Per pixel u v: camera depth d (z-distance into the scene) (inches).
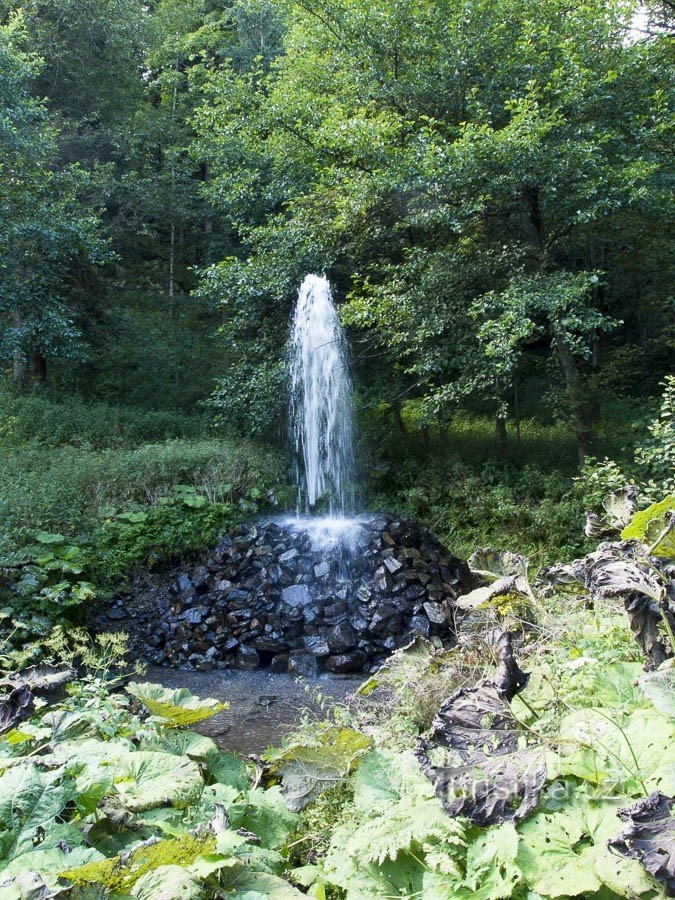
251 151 449.1
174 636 278.4
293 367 414.0
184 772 83.2
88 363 543.2
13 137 408.5
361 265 424.8
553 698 92.0
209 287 430.0
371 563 294.2
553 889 60.0
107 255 455.2
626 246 405.7
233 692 235.3
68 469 357.1
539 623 120.4
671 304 422.3
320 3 409.4
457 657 123.8
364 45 378.3
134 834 74.9
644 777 70.7
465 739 76.4
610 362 415.8
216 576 303.9
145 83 768.3
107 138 640.4
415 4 359.3
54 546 295.7
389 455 445.7
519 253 342.3
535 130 300.8
